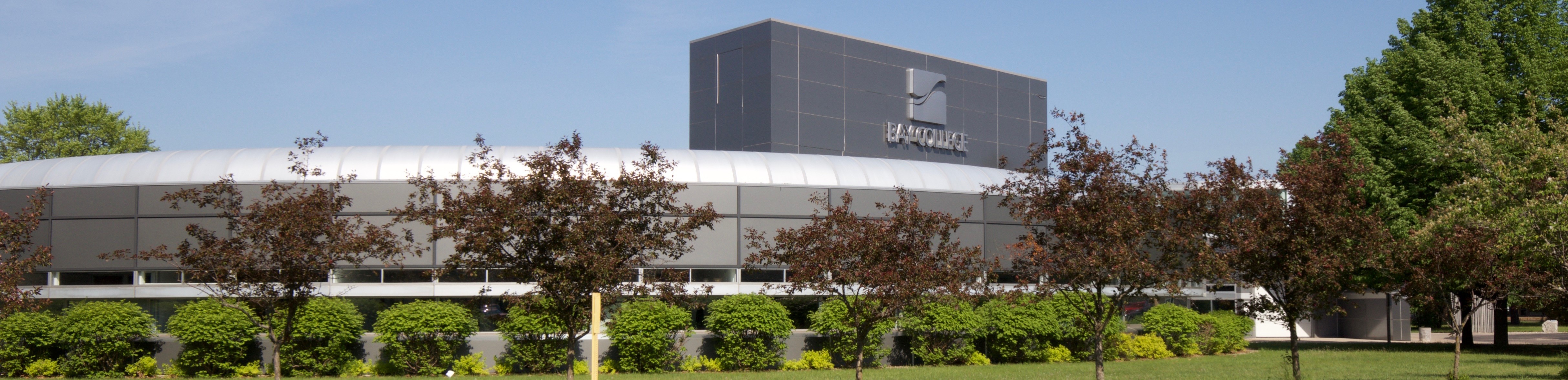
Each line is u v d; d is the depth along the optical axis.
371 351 28.97
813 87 40.97
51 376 27.23
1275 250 21.27
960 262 21.88
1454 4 38.38
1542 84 35.12
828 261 20.95
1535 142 26.84
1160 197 20.61
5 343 26.97
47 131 65.50
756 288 30.73
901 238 21.66
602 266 17.25
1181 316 35.84
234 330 27.17
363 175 29.80
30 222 20.92
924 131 43.84
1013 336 32.09
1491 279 23.61
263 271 19.78
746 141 40.66
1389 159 36.56
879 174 33.09
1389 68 38.47
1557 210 22.30
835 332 30.02
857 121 42.12
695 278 30.36
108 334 27.11
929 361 31.34
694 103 43.00
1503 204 24.94
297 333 27.08
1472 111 34.81
